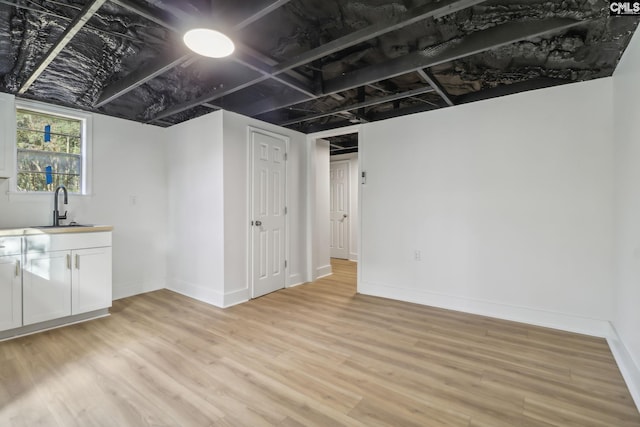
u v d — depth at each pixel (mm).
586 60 2520
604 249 2553
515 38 2016
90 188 3402
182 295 3736
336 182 6672
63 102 3174
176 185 3902
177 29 1871
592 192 2596
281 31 2357
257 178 3723
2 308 2422
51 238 2658
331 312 3172
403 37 2377
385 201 3713
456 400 1737
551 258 2762
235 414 1615
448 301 3287
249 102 3664
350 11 2174
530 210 2852
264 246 3814
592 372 2020
